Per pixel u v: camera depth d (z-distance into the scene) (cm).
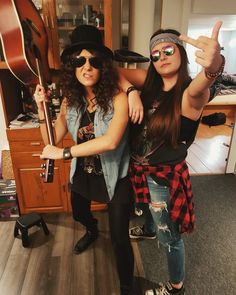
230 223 219
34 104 216
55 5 182
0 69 188
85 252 190
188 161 327
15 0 114
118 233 137
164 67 117
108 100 122
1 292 161
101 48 119
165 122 115
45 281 168
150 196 130
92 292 161
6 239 203
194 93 104
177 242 134
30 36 128
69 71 127
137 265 178
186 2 225
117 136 117
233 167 300
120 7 217
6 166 240
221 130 423
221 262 180
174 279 144
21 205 226
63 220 224
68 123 139
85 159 141
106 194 141
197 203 245
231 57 426
